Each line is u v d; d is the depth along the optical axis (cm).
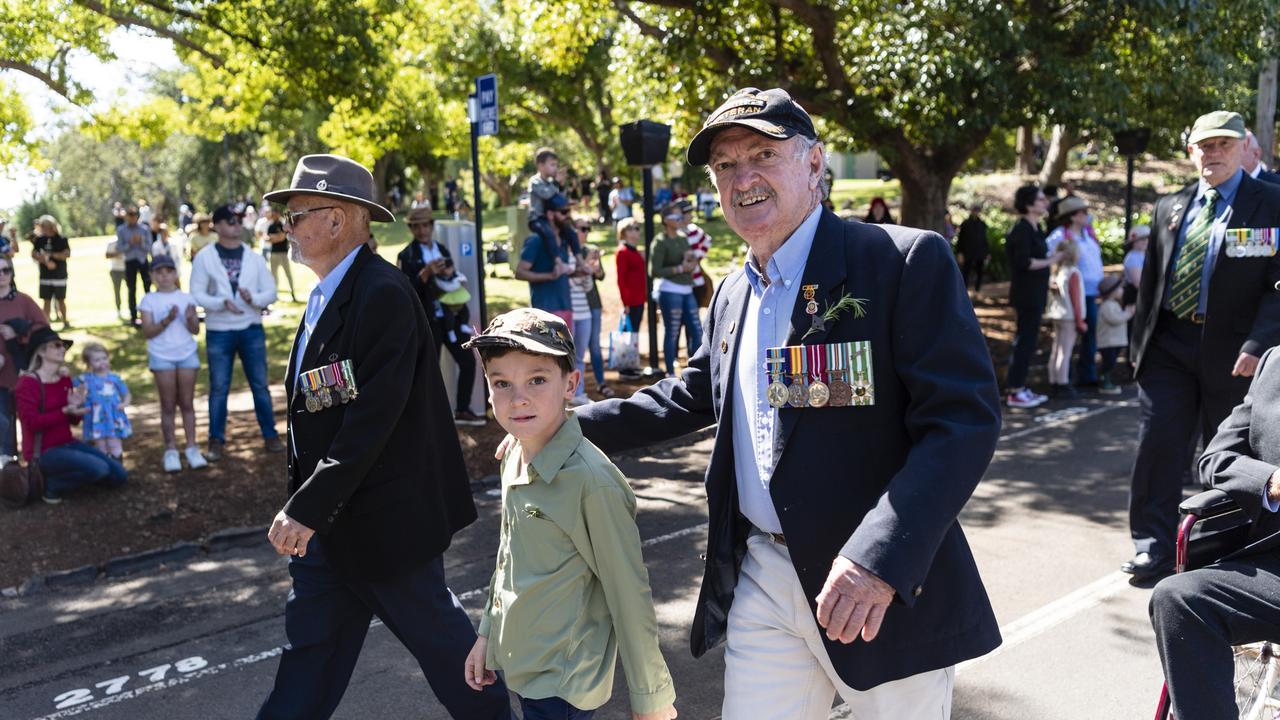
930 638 224
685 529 625
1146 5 1120
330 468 298
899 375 219
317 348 314
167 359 748
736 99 233
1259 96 1853
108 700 431
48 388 691
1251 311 474
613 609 263
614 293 1619
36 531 633
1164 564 509
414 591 321
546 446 264
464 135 1994
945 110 1182
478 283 895
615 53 1361
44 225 1546
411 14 1409
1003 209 2686
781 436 228
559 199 912
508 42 2669
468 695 325
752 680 246
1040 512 643
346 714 406
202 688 440
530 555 266
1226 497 300
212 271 771
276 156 3453
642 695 263
